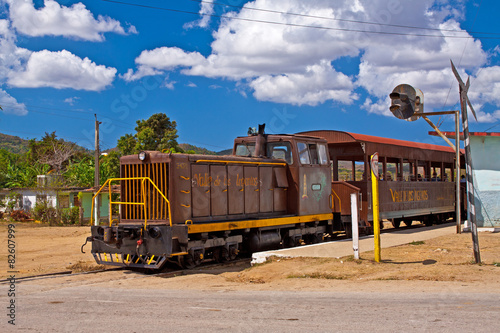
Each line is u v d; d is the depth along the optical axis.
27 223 30.00
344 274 9.34
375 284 8.38
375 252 10.60
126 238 10.55
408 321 5.72
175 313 6.34
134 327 5.61
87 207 31.73
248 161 12.77
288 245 14.09
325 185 15.25
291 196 14.05
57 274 10.57
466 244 13.14
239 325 5.66
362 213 16.17
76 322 5.87
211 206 11.67
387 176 18.11
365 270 9.66
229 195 12.22
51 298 7.53
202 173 11.48
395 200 18.28
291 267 10.27
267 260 11.38
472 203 10.09
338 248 12.52
